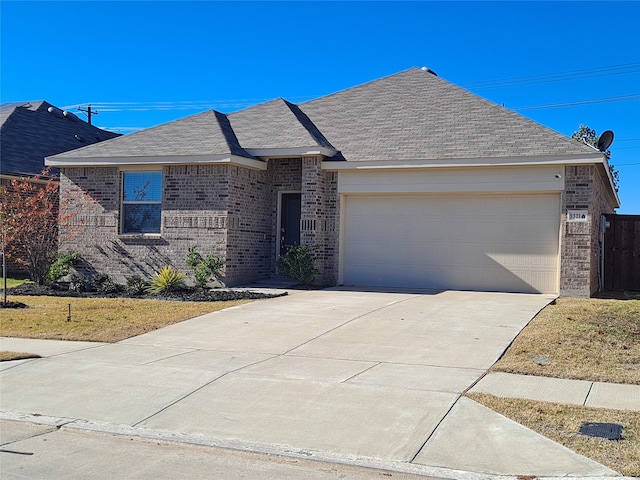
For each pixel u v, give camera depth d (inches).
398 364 350.6
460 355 365.4
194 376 336.2
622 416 259.1
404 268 666.8
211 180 668.1
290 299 572.7
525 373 326.6
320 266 674.8
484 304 531.8
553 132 625.3
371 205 680.4
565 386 304.0
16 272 816.3
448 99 725.9
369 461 225.9
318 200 671.8
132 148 706.2
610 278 666.2
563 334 399.2
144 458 234.2
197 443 248.4
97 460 231.8
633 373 324.5
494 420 258.5
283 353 382.6
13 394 314.8
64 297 613.0
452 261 648.4
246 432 258.1
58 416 283.3
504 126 655.8
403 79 780.6
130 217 711.7
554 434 243.0
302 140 673.0
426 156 636.1
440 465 221.3
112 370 350.9
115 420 276.7
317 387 310.3
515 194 622.2
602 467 213.6
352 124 736.3
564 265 593.9
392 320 466.0
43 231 695.1
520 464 219.5
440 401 283.6
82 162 709.9
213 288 658.2
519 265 621.9
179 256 678.5
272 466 226.1
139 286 637.9
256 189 711.7
